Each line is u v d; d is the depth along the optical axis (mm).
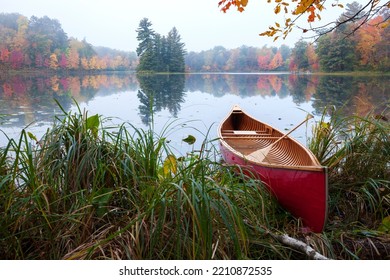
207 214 1773
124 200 2311
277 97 14320
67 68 46781
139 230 1844
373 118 3449
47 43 43438
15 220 1925
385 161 2994
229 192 2305
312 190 2486
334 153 3320
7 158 2346
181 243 1899
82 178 2244
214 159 3123
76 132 2439
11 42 39938
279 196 2705
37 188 1931
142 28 49531
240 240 2004
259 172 2838
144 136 2551
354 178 2986
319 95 14414
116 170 2312
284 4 2666
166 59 51250
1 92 15391
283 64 62031
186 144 5398
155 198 1990
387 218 2441
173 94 16156
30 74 39125
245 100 13281
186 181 2020
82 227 1997
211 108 10781
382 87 16672
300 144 3379
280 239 2133
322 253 2170
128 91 17703
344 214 2781
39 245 1977
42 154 2359
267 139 4555
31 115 8555
